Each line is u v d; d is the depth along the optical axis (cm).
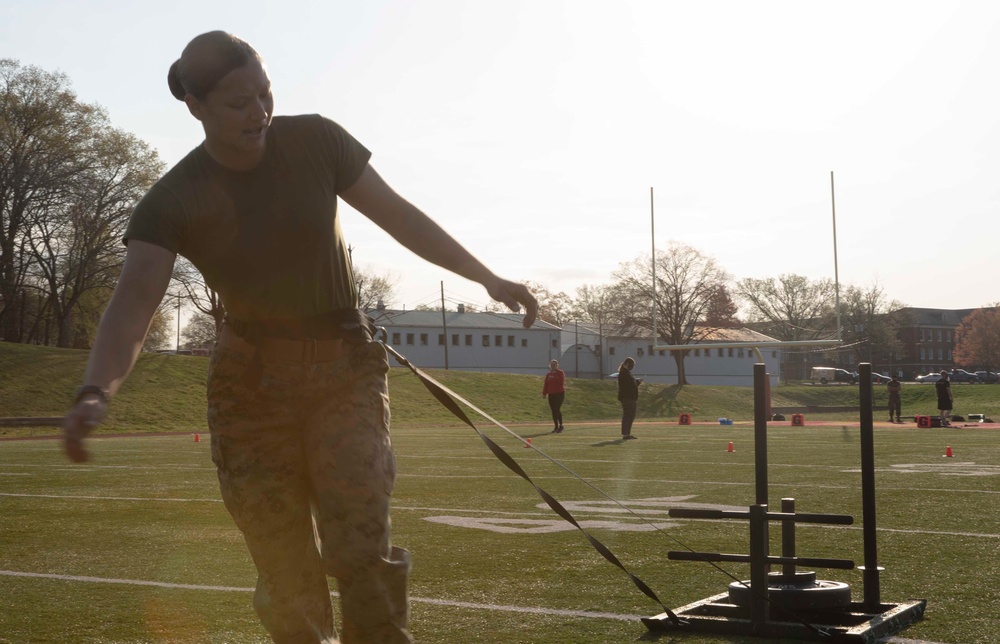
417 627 399
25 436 3070
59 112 5375
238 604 448
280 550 274
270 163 263
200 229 258
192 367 4266
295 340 266
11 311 5747
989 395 6019
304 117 276
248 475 269
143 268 246
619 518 759
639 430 2847
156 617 422
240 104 247
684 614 399
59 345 5594
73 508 847
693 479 1106
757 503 394
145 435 3045
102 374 227
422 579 504
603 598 454
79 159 5409
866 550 404
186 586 492
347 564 258
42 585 496
